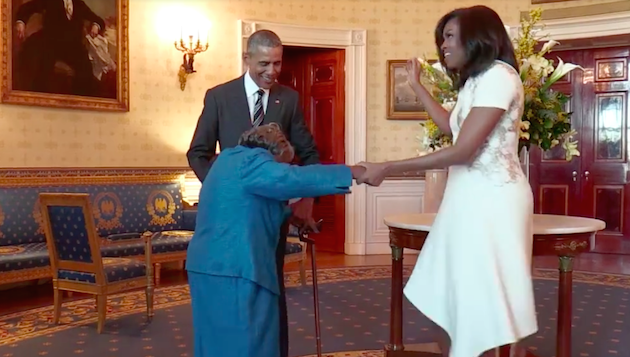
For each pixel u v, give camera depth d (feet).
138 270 14.79
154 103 21.99
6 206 17.98
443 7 25.61
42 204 14.25
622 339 13.62
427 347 11.66
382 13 25.62
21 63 18.53
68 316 15.47
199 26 22.39
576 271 21.85
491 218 7.83
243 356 7.66
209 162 9.61
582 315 15.69
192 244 8.07
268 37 9.19
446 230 8.16
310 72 26.61
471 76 7.91
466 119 7.65
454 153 7.55
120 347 12.95
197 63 22.94
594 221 10.43
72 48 19.72
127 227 20.33
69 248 14.21
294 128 10.09
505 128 7.82
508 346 8.98
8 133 18.49
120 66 20.98
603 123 25.86
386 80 25.66
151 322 14.90
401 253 11.37
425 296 8.30
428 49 25.66
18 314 15.64
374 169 7.66
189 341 13.39
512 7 25.07
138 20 21.57
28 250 16.97
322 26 24.99
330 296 17.80
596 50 25.81
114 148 21.03
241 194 7.73
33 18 18.74
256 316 7.72
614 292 18.35
